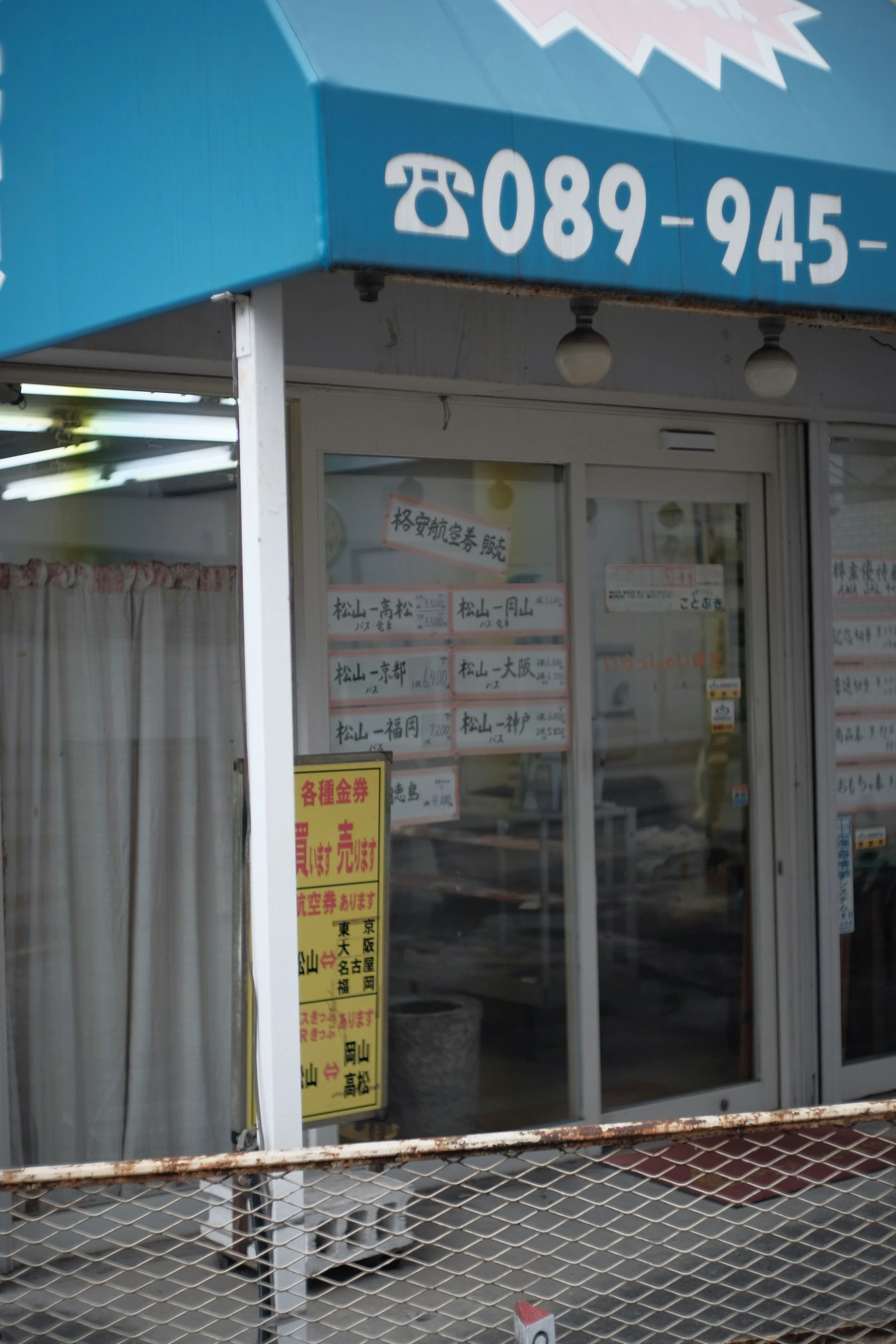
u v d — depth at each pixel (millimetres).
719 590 5496
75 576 4258
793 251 3188
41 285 3326
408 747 4777
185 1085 4449
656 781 5355
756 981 5562
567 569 5094
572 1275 4113
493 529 4941
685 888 5438
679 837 5414
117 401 4262
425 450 4758
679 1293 3988
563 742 5094
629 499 5273
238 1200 3322
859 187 3301
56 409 4184
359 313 4371
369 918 4145
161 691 4391
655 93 3105
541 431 4984
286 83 2594
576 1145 2717
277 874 2898
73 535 4246
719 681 5504
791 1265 3490
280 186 2625
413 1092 4820
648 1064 5324
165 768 4410
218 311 4086
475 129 2727
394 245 2621
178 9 2840
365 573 4688
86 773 4305
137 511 4324
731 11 3498
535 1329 3080
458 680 4875
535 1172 4910
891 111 3627
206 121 2789
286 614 2912
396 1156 2668
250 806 2934
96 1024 4332
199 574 4422
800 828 5586
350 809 4117
